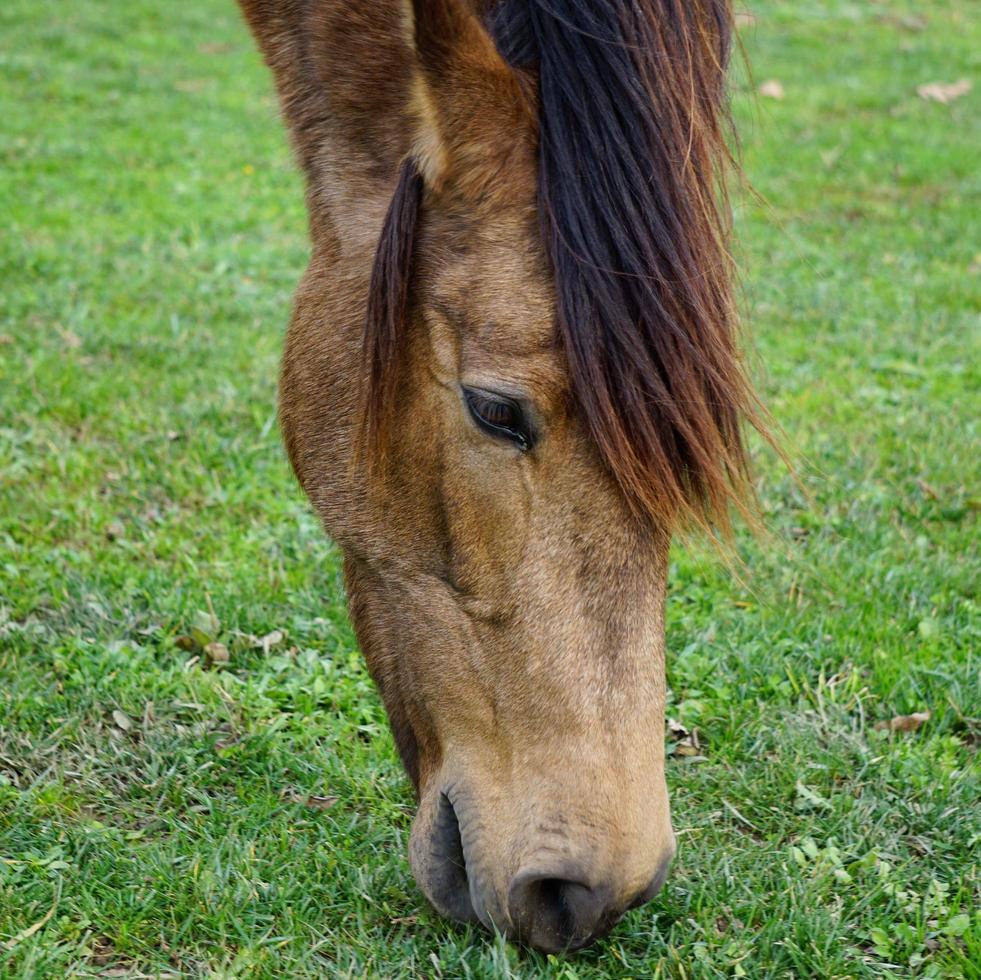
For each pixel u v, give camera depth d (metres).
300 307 3.00
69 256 7.60
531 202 2.44
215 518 4.99
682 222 2.37
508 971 2.58
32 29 13.95
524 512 2.42
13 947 2.76
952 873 3.25
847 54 15.12
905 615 4.48
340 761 3.54
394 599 2.74
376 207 2.79
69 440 5.43
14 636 4.07
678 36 2.50
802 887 3.10
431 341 2.52
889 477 5.57
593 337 2.31
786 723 3.84
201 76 12.81
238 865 3.07
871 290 8.02
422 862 2.67
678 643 4.29
